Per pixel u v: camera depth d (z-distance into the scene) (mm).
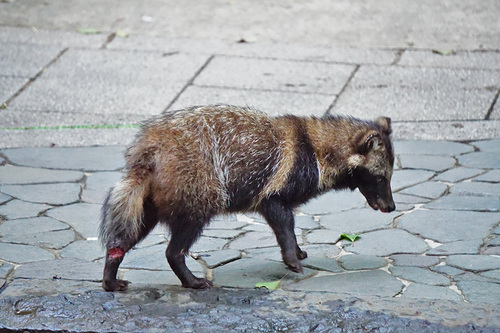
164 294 7566
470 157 11266
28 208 9828
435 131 12180
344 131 8492
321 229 9344
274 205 8070
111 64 15070
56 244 8859
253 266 8398
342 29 16703
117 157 11547
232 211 8055
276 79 14273
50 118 12906
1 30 16781
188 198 7488
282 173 8055
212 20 17312
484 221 9289
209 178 7594
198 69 14781
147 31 16750
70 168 11156
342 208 9953
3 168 11148
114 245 7426
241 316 7113
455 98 13312
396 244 8820
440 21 17016
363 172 8508
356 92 13680
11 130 12484
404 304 7250
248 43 16078
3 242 8859
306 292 7566
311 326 6922
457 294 7555
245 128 7949
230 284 7938
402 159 11266
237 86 13977
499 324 6852
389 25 16859
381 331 6820
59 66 14992
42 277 7996
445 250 8602
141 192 7406
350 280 7957
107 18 17438
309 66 14891
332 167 8453
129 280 8055
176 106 13164
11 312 7273
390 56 15344
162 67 14898
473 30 16516
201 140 7660
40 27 16953
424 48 15672
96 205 9969
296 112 12805
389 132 8773
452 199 9953
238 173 7828
